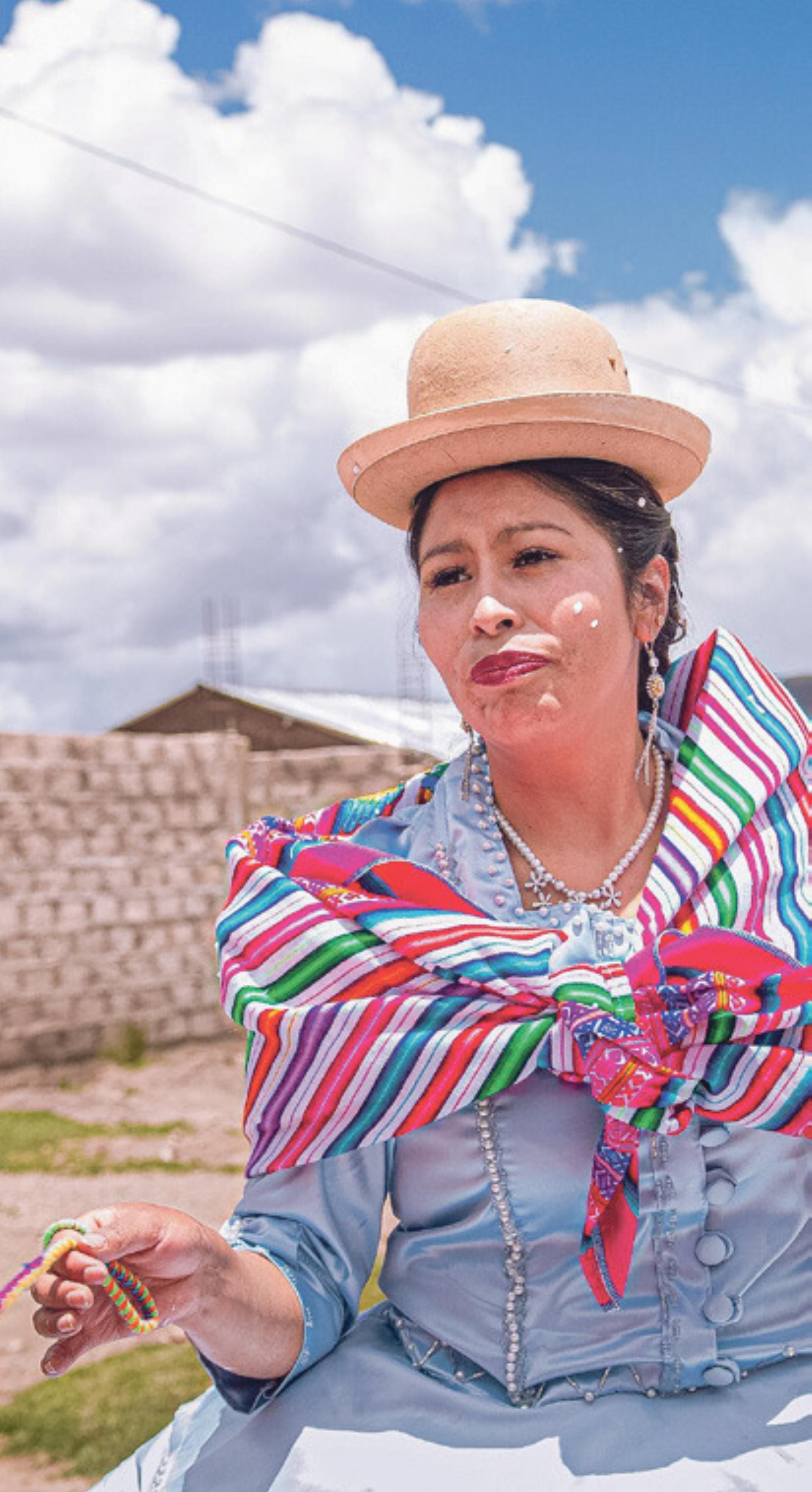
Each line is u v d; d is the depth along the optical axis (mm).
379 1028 1701
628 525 1764
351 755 19219
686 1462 1580
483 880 1817
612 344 1817
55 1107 14125
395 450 1745
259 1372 1719
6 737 16016
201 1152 12188
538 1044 1659
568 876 1826
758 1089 1646
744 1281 1703
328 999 1737
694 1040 1643
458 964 1695
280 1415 1749
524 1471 1598
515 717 1716
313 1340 1753
